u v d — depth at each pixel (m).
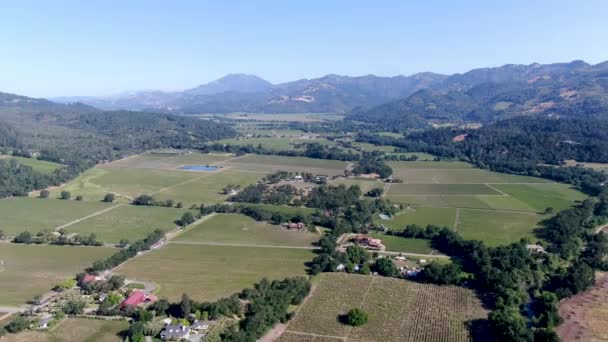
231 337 124.81
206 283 165.88
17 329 130.25
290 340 128.88
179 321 135.50
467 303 151.75
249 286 163.62
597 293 162.75
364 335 132.00
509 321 130.25
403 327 136.38
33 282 165.62
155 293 156.75
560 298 157.62
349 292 160.38
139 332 127.06
